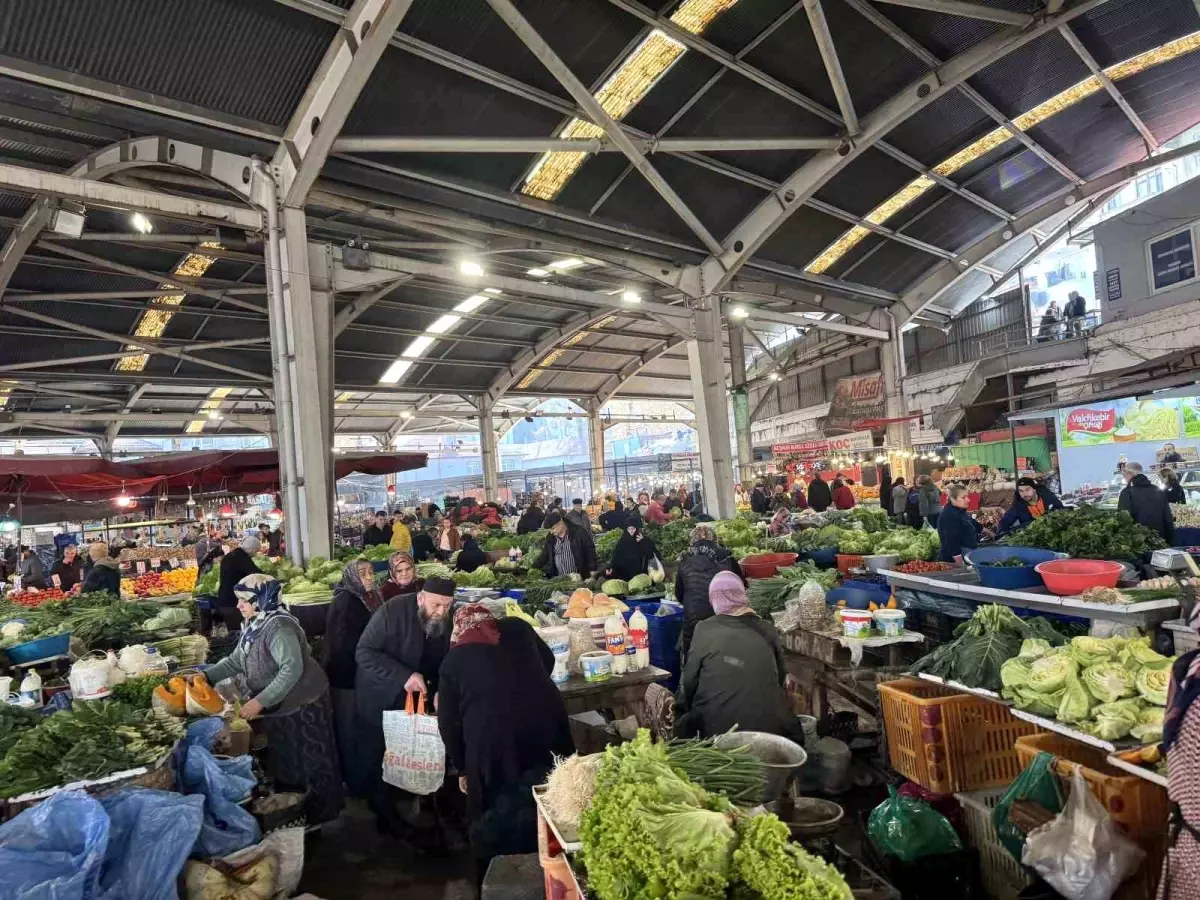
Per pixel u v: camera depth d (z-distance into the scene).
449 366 24.42
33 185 8.92
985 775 3.36
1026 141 15.50
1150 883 2.47
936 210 17.98
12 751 2.91
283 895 3.08
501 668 3.31
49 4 7.78
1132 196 30.25
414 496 46.94
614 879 1.78
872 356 28.77
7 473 9.52
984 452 19.05
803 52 11.66
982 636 3.34
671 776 2.01
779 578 6.24
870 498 20.44
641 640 4.54
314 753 4.13
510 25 9.22
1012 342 23.83
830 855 2.48
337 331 17.53
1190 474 12.05
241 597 4.38
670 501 19.23
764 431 35.78
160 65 8.72
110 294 14.20
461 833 4.17
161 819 2.63
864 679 4.39
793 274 18.70
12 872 2.20
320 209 13.44
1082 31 12.62
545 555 9.41
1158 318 16.66
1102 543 4.76
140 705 3.85
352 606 4.78
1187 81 14.59
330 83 9.26
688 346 17.12
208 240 12.44
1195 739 1.94
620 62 10.91
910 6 10.80
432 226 13.53
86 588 9.01
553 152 12.46
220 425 27.17
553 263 17.50
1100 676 2.67
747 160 14.27
